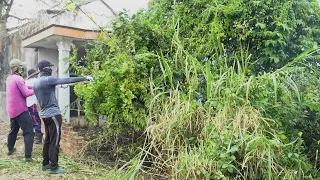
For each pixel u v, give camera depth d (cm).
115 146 484
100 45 552
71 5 611
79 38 694
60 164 471
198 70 441
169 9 577
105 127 500
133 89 448
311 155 397
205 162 310
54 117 430
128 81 450
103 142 512
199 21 530
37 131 628
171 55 495
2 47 1322
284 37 477
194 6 543
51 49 921
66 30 667
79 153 505
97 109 488
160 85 453
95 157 503
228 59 486
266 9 486
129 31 488
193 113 374
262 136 309
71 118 700
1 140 700
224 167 302
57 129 434
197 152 339
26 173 438
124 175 367
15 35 1223
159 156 362
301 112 397
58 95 721
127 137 493
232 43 514
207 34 509
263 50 485
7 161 491
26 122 495
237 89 360
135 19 493
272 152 309
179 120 370
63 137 581
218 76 402
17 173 438
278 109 376
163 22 557
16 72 512
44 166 454
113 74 452
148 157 412
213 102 362
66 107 592
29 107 613
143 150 382
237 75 394
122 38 490
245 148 313
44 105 431
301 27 512
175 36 477
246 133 327
